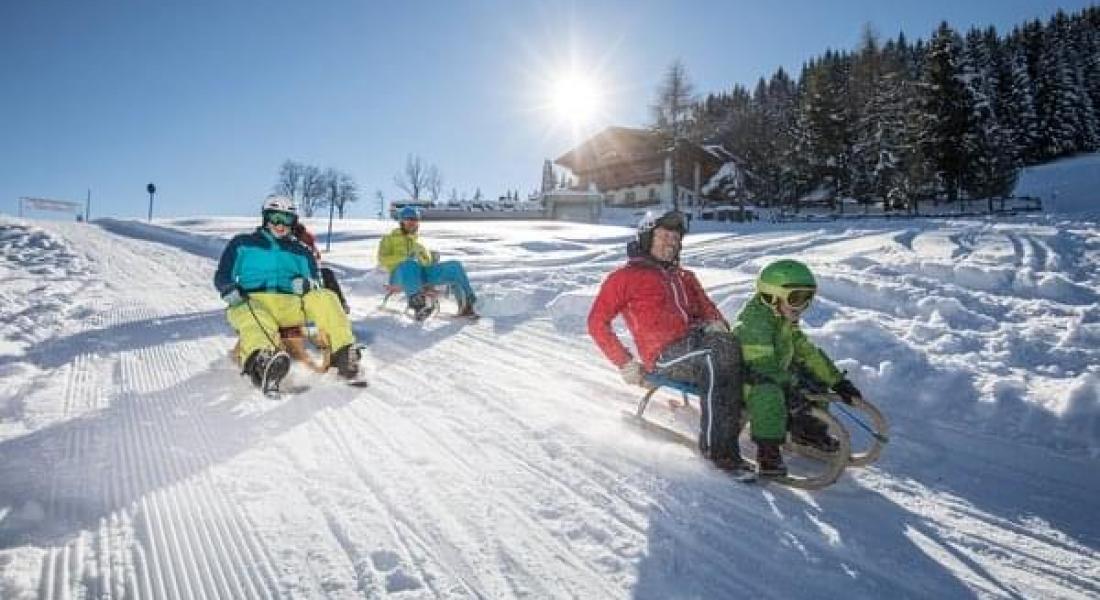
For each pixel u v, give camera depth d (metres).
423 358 5.83
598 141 63.47
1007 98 63.62
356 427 4.02
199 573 2.48
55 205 43.47
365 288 10.77
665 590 2.43
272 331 4.80
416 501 3.07
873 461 3.54
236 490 3.13
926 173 45.38
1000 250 10.48
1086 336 5.47
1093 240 11.47
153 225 30.97
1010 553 2.73
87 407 4.35
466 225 31.61
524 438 3.88
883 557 2.68
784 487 3.30
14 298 8.91
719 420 3.39
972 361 4.98
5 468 3.31
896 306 6.88
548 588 2.43
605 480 3.33
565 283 9.65
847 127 55.06
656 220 4.02
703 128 72.50
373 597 2.36
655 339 3.87
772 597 2.40
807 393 3.47
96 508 2.94
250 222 35.19
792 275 3.44
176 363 5.61
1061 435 3.86
